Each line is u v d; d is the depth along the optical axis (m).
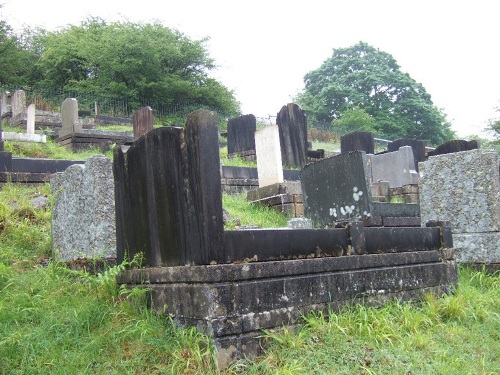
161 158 4.62
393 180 15.63
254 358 4.06
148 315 4.52
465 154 7.75
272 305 4.32
